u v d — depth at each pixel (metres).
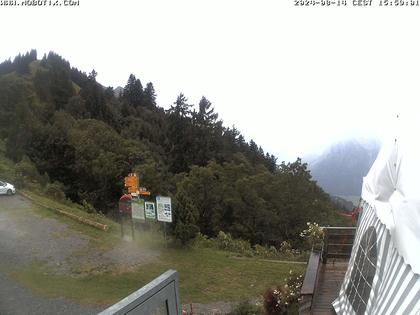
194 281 18.64
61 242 21.84
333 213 50.56
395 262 5.91
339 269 11.17
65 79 101.12
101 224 24.80
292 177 49.59
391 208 6.17
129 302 2.35
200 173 49.75
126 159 53.53
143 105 131.00
